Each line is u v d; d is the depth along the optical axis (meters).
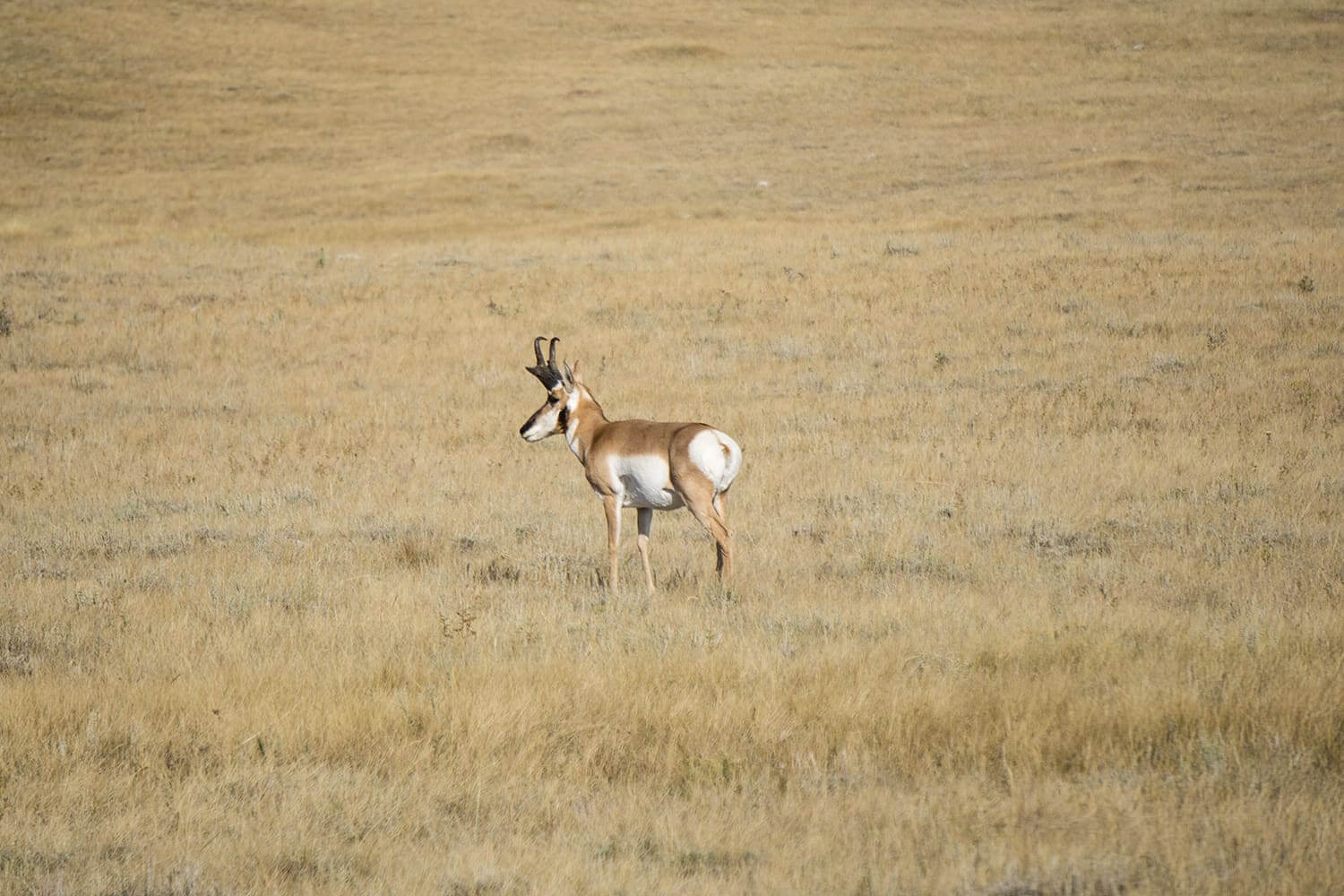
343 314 71.75
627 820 16.84
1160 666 21.55
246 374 60.09
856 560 31.34
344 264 88.25
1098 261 74.81
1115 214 93.69
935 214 99.94
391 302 74.44
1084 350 56.19
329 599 29.83
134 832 16.92
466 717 20.44
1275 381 49.03
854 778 17.92
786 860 15.22
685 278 76.81
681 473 28.69
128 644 25.95
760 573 30.28
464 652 24.58
